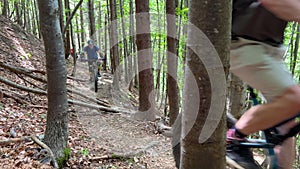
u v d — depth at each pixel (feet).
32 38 56.95
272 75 4.44
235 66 4.73
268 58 4.55
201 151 4.55
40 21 15.69
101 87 36.81
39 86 31.55
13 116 21.72
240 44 4.67
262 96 4.88
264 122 4.58
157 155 22.24
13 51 41.11
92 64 36.06
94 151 20.51
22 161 15.39
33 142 17.51
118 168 18.80
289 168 5.52
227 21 4.24
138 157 20.93
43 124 22.09
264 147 5.77
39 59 46.14
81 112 26.68
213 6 4.17
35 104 26.66
